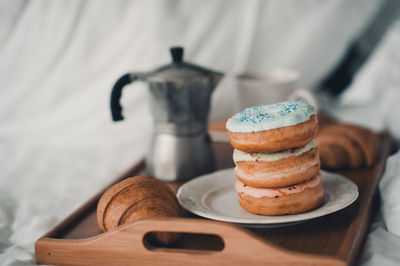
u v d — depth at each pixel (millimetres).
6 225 692
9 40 1113
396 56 1067
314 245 554
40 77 1125
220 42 1157
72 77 1126
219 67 1170
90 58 1124
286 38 1190
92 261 557
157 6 1100
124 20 1115
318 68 1224
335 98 1240
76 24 1108
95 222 624
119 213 566
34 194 792
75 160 958
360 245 575
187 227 532
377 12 1241
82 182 841
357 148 750
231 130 597
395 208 611
